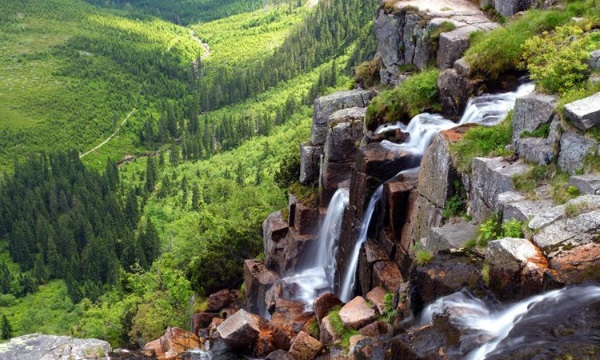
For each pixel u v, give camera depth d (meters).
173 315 30.61
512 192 12.48
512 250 9.89
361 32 163.62
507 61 19.02
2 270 118.06
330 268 23.14
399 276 16.91
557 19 19.48
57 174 158.62
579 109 11.99
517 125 14.47
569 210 10.38
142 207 133.88
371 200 19.17
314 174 27.23
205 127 169.75
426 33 24.48
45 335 14.04
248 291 27.56
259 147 126.19
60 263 115.38
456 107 19.91
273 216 29.09
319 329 16.64
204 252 32.97
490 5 25.02
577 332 7.84
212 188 69.88
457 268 11.17
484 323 9.46
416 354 9.26
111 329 35.66
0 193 145.00
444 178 15.12
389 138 20.56
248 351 16.06
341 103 27.31
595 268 9.02
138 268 48.31
